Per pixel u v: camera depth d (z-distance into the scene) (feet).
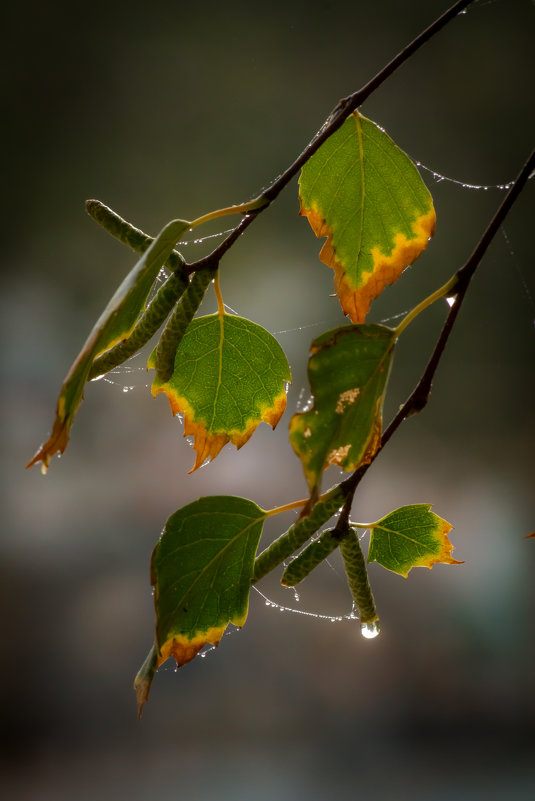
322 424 2.08
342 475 12.71
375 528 2.24
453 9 2.18
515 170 15.75
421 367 15.49
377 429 2.10
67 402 2.06
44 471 2.05
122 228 2.22
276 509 2.18
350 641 9.55
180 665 2.17
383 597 10.25
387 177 2.27
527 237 15.72
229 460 12.58
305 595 10.07
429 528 2.24
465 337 15.56
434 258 15.78
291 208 15.46
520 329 15.53
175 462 12.68
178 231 2.10
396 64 2.18
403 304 15.70
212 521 2.17
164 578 2.17
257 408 2.23
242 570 2.18
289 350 14.51
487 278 15.70
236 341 2.22
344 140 2.26
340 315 14.82
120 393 13.51
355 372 2.08
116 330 2.13
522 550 10.93
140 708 2.15
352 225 2.28
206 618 2.17
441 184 15.81
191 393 2.23
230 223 15.38
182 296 2.17
